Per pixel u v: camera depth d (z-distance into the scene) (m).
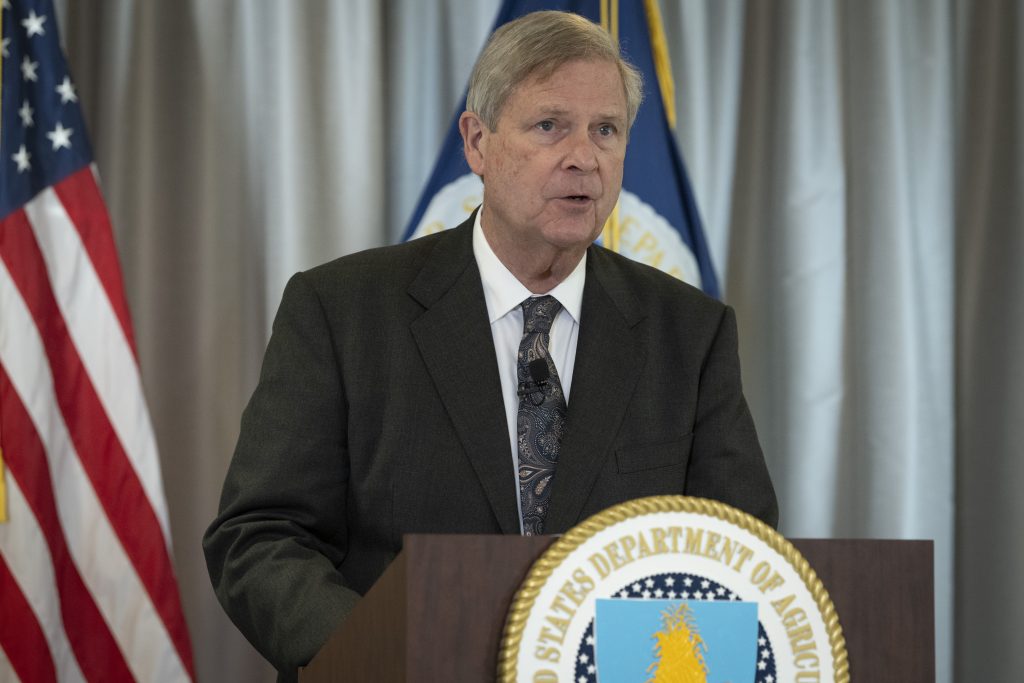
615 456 5.38
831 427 11.90
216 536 5.04
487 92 5.42
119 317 9.80
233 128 11.37
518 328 5.66
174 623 9.65
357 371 5.40
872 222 12.08
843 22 12.26
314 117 11.43
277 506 5.17
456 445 5.23
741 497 5.51
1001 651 11.34
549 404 5.40
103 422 9.66
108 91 11.12
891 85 12.14
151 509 9.67
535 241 5.40
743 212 12.11
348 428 5.36
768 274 12.10
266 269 11.34
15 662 9.16
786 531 11.80
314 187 11.40
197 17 11.35
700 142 12.07
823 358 11.96
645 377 5.60
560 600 3.34
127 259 11.05
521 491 5.23
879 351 11.98
